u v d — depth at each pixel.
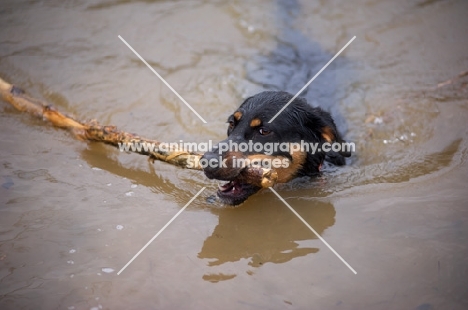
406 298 6.34
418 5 12.91
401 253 7.00
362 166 8.85
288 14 12.83
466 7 12.79
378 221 7.61
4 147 8.95
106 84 10.63
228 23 12.50
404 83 10.73
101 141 8.82
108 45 11.64
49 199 7.91
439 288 6.45
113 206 7.89
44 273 6.65
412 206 7.83
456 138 9.36
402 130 9.63
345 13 12.81
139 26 12.25
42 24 12.09
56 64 11.02
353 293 6.43
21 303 6.21
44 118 9.55
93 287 6.48
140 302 6.31
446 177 8.43
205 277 6.70
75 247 7.08
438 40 11.90
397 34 12.12
